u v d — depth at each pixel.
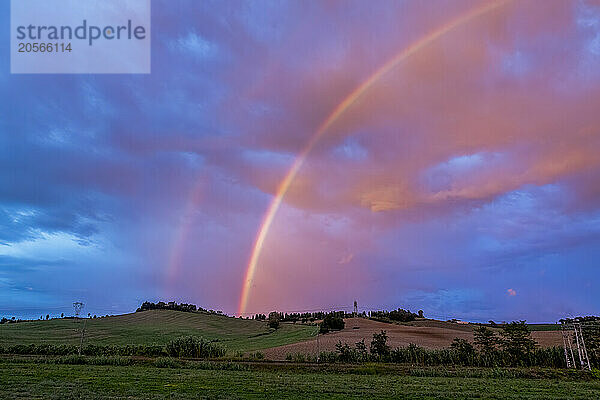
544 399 22.70
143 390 22.47
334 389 24.23
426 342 61.31
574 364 39.56
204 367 34.91
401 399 22.06
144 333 86.00
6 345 53.94
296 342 67.12
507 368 39.19
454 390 25.00
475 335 46.66
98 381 25.17
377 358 44.78
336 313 105.38
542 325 81.12
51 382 23.86
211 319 116.06
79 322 99.88
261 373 32.31
